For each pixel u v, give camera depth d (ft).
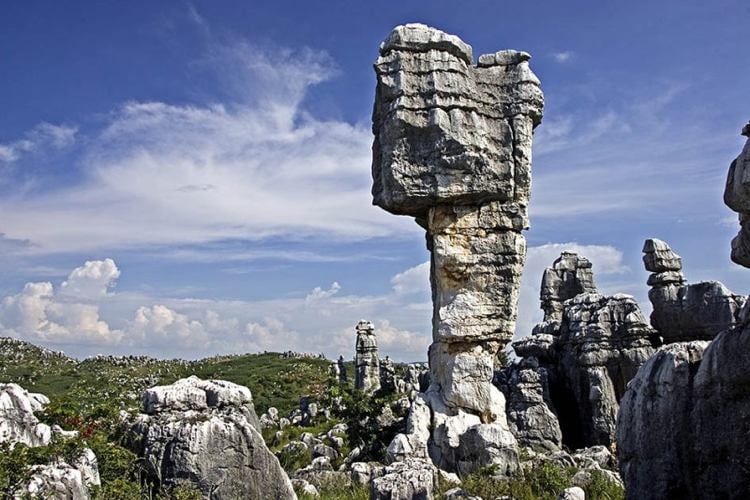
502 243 86.17
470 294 85.97
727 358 35.76
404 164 83.71
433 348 89.97
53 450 40.98
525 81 87.61
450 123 83.25
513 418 104.47
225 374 274.77
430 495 56.34
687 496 37.14
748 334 35.14
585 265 147.43
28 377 242.58
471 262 85.56
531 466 77.00
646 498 38.68
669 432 38.27
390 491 55.77
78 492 37.91
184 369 294.66
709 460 36.24
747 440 34.68
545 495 63.36
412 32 84.94
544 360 120.47
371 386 186.91
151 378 252.62
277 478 48.19
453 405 84.58
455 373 85.40
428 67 84.53
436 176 83.41
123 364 311.88
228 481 46.06
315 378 257.55
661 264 114.62
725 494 35.40
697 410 37.09
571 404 114.32
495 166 85.51
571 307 117.29
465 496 57.52
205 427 46.55
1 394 44.96
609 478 67.26
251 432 47.85
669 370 38.88
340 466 87.10
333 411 131.54
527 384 106.52
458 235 86.22
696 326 108.47
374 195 89.40
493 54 88.84
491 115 86.89
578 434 111.86
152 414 49.42
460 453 79.15
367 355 190.70
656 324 114.83
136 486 43.52
